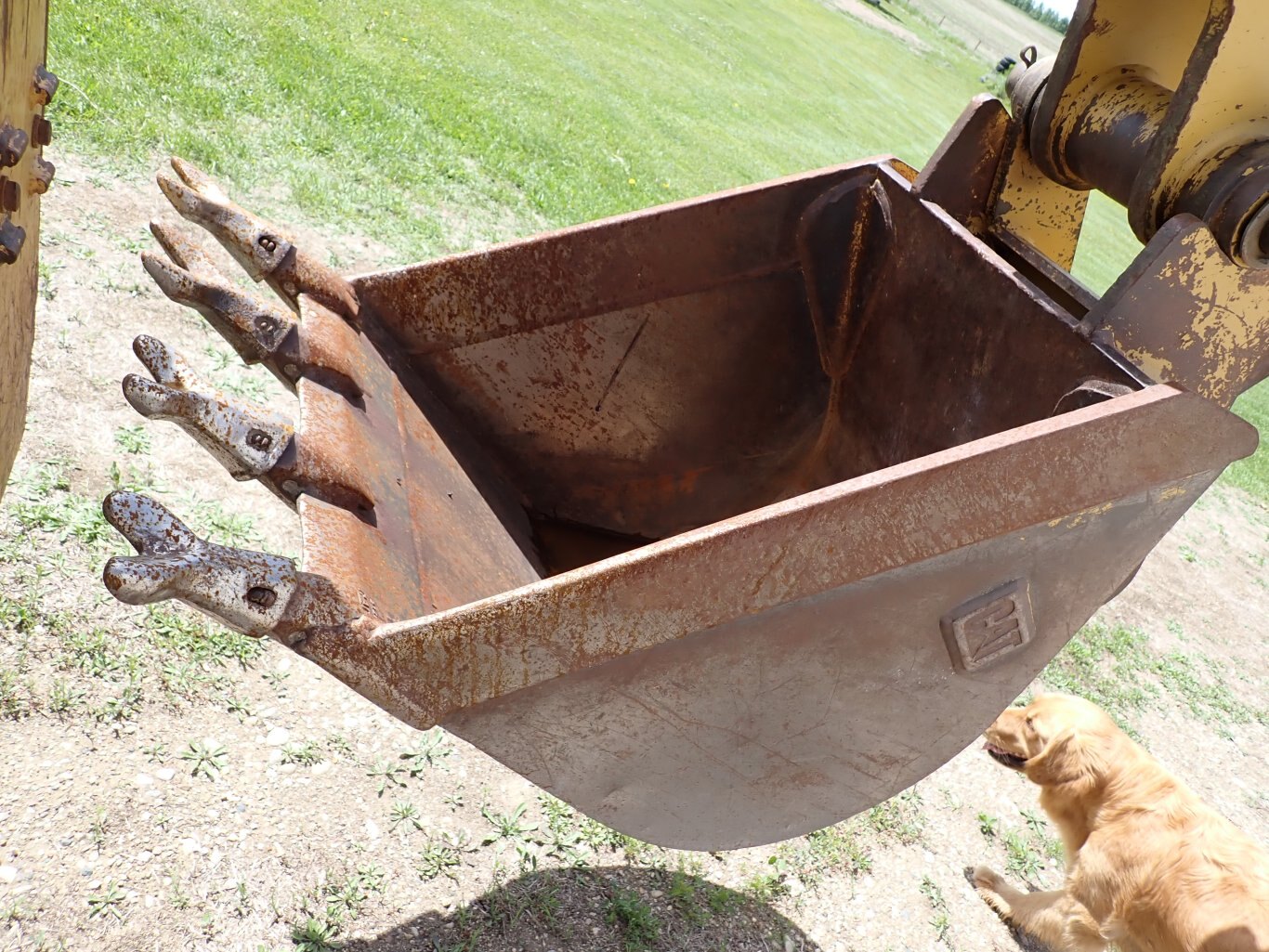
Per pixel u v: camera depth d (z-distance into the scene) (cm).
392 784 323
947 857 403
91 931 252
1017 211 316
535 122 1057
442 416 287
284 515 400
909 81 3625
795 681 211
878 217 325
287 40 886
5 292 199
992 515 205
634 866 338
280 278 245
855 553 197
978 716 237
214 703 319
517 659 179
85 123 565
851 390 339
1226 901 333
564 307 299
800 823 242
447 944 287
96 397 400
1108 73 282
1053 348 256
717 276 316
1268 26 229
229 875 277
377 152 738
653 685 197
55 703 294
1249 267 238
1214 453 224
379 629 168
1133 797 367
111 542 345
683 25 2445
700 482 338
